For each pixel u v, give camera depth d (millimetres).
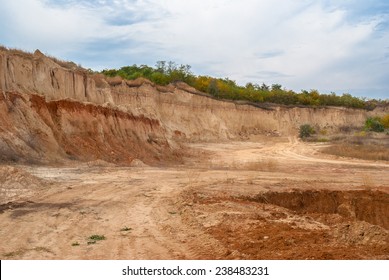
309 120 103688
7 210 14172
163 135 45500
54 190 18312
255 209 15195
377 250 9375
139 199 17031
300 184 24062
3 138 25016
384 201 21500
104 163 29312
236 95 97062
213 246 9984
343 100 121625
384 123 104000
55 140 29375
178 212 14508
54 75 37562
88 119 34344
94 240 10766
